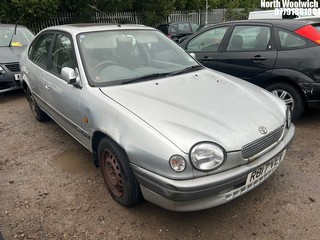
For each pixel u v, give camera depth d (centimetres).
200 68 348
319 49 388
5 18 1346
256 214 254
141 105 247
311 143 373
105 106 255
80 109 287
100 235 238
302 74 396
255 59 432
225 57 462
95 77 291
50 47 378
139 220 252
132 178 240
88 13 1633
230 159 214
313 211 254
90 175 322
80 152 375
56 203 278
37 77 402
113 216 258
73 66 311
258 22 441
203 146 206
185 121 226
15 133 445
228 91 284
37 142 410
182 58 358
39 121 484
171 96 265
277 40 420
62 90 323
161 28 1499
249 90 296
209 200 215
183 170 203
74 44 313
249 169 220
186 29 1473
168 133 214
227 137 217
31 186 306
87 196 286
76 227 247
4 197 290
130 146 224
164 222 249
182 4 2150
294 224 241
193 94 271
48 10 1445
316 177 301
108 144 252
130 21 1883
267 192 281
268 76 423
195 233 237
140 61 327
